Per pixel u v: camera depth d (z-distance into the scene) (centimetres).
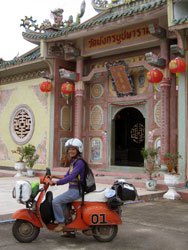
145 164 1183
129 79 1207
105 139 1308
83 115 1383
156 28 1030
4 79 1628
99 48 1245
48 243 456
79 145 475
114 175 1160
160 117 1158
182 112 970
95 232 464
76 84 1323
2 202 725
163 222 591
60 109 1384
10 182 1102
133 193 454
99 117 1336
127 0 1271
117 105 1284
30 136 1466
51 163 1357
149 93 1192
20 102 1535
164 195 867
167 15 1021
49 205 454
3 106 1622
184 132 962
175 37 1056
